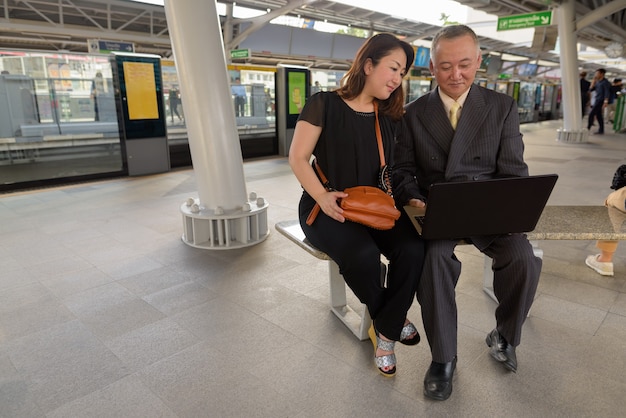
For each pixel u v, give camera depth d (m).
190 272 3.08
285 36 16.48
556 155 8.65
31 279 2.95
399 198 2.13
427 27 16.30
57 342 2.18
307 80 8.97
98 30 12.06
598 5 14.62
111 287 2.83
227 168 3.57
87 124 6.59
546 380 1.88
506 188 1.66
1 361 2.02
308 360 2.04
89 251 3.48
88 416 1.67
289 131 8.99
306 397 1.78
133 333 2.27
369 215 1.76
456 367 1.98
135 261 3.28
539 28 11.95
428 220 1.69
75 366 1.98
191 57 3.35
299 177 1.88
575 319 2.39
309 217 1.97
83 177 6.38
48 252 3.46
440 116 2.07
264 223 3.81
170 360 2.03
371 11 13.75
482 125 2.01
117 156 6.95
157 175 6.85
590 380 1.88
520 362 2.02
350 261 1.80
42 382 1.87
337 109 1.91
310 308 2.55
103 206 4.93
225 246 3.55
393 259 1.82
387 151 1.99
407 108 2.20
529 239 2.13
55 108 6.32
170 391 1.81
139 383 1.86
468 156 2.04
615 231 2.18
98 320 2.40
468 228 1.74
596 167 7.23
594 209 2.70
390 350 1.91
